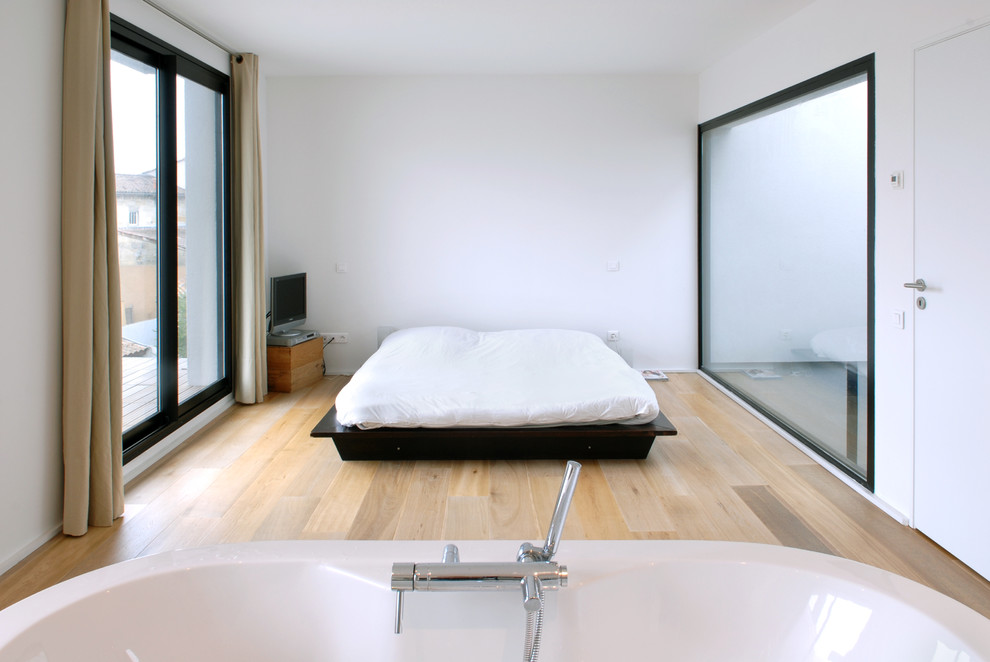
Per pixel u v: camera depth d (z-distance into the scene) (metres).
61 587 1.56
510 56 5.13
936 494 2.79
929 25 2.79
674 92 5.80
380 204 5.83
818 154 3.84
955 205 2.65
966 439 2.60
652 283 5.95
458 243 5.88
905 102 2.97
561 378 4.24
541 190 5.84
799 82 4.02
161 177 3.97
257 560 1.69
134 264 3.73
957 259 2.64
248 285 4.95
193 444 4.16
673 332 6.00
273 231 5.84
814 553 1.72
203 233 4.62
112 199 2.97
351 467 3.77
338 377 5.89
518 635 1.62
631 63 5.38
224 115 4.88
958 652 1.35
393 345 5.05
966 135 2.57
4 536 2.58
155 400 4.01
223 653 1.66
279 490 3.44
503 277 5.91
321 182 5.80
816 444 3.94
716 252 5.59
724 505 3.23
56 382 2.87
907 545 2.80
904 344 3.01
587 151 5.82
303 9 3.99
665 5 3.95
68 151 2.82
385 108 5.76
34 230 2.69
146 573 1.62
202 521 3.07
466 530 2.99
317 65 5.35
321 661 1.67
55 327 2.85
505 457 3.86
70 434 2.86
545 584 1.53
